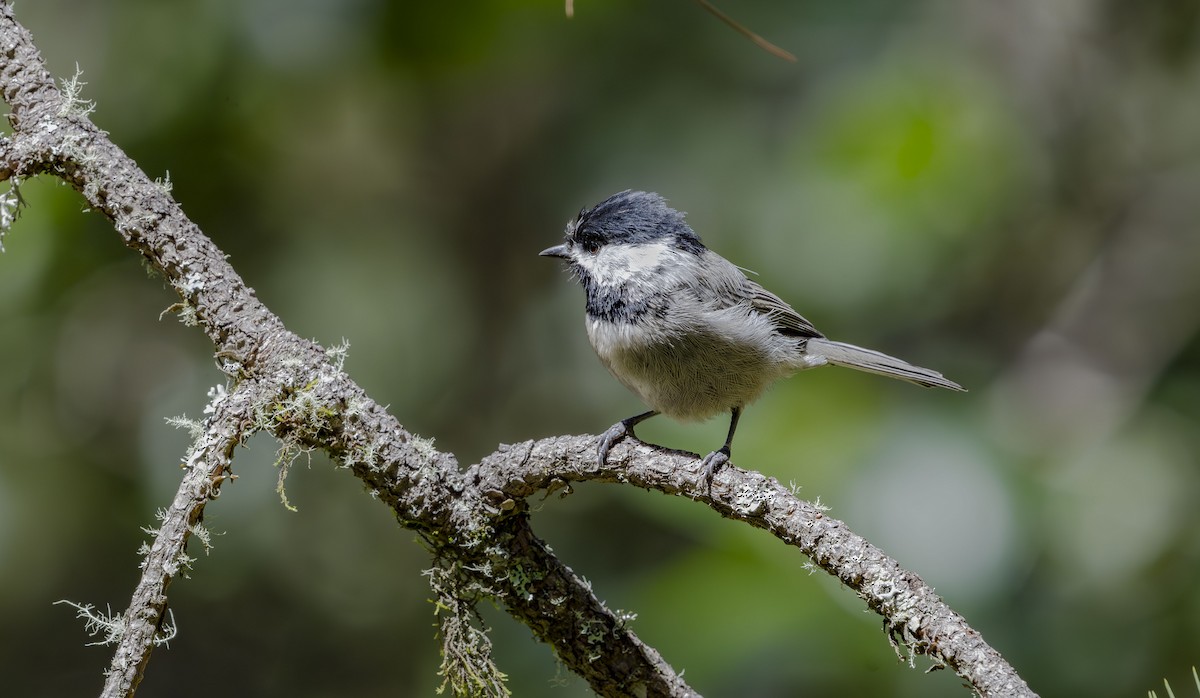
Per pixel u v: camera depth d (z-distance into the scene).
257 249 12.67
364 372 12.97
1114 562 9.42
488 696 5.03
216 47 10.96
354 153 13.41
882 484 9.27
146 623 4.35
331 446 4.77
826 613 8.52
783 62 11.56
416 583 12.84
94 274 11.32
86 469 11.64
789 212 10.98
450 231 13.94
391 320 13.34
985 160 10.90
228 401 4.67
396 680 12.56
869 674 8.38
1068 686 8.70
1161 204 12.69
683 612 8.77
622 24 11.81
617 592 10.80
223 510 11.63
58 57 11.25
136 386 11.84
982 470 9.31
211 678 12.28
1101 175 12.84
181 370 11.94
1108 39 12.82
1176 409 10.95
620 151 11.94
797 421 9.73
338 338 12.90
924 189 10.58
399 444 4.86
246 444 4.73
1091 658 8.85
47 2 11.39
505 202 13.80
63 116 4.57
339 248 13.22
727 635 8.57
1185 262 12.42
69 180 4.62
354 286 13.20
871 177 10.62
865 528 9.14
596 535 11.72
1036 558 8.95
